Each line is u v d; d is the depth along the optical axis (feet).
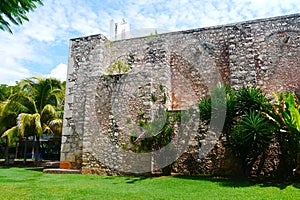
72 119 35.42
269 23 35.40
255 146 24.26
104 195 18.84
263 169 26.81
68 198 17.97
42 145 75.05
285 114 23.43
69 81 37.24
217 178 25.52
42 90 50.98
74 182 25.08
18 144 75.05
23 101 50.29
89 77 35.47
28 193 19.71
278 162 26.32
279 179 24.48
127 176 28.94
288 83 33.09
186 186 21.68
